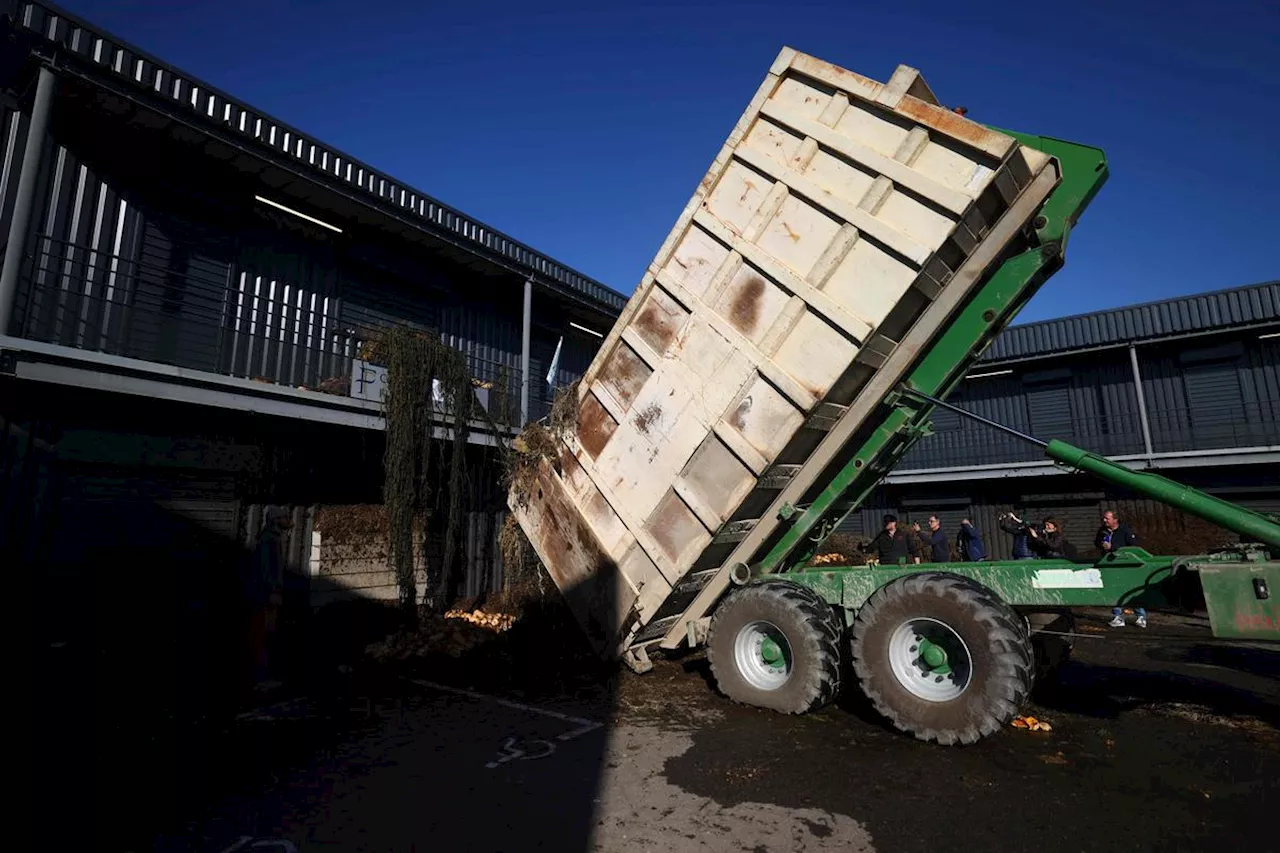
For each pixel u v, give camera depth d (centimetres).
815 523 617
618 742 478
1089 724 514
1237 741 471
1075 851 318
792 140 542
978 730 441
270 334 925
